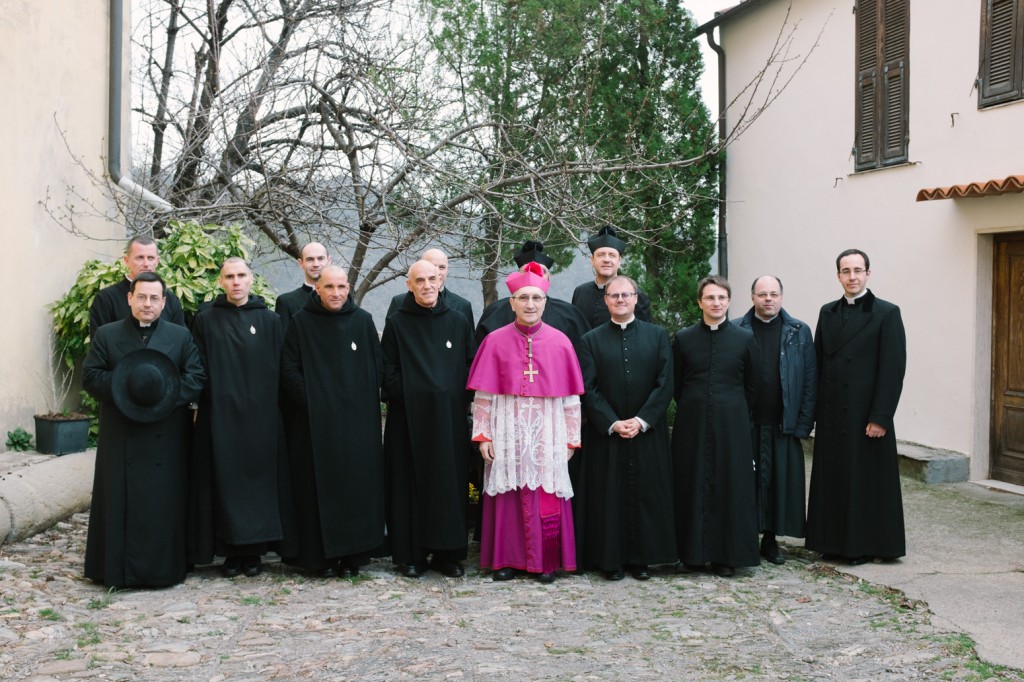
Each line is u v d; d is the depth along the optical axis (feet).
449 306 19.54
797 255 36.81
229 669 12.82
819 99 35.32
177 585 17.39
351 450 18.13
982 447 28.22
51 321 25.62
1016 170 26.58
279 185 31.22
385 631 14.69
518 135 34.01
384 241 36.42
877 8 31.96
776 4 37.55
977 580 17.65
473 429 18.56
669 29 40.01
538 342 18.48
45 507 20.72
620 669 12.91
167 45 38.58
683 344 19.56
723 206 41.50
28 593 16.14
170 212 30.78
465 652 13.64
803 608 16.25
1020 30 26.32
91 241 28.37
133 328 17.35
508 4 35.22
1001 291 27.71
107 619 15.07
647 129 39.34
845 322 19.75
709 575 18.92
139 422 16.76
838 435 19.54
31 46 24.94
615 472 18.60
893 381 19.22
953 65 28.81
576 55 37.17
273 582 17.78
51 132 26.00
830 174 34.78
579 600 16.96
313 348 18.29
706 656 13.61
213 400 17.75
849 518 19.20
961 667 12.80
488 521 18.80
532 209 33.30
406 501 18.65
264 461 17.93
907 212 30.83
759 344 20.04
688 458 19.02
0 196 23.49
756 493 19.79
